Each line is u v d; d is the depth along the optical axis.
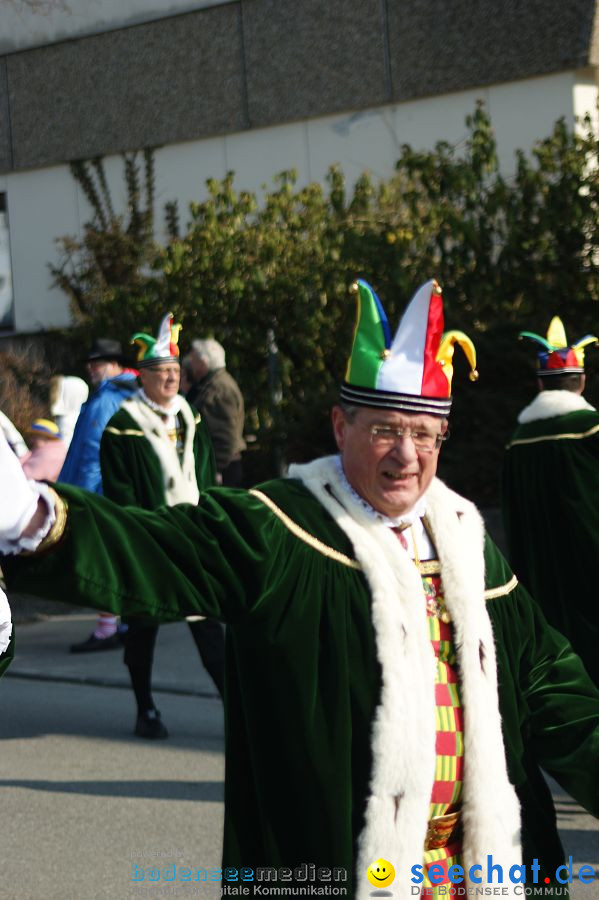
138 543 2.89
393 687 3.04
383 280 16.31
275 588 3.03
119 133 22.05
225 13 20.92
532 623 3.46
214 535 3.00
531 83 18.52
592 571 7.70
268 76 20.67
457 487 14.25
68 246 21.39
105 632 11.96
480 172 15.98
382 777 3.00
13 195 23.30
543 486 7.86
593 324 15.12
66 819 7.22
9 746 8.86
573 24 18.03
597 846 6.61
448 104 19.19
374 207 17.73
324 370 17.34
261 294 17.20
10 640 2.75
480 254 15.74
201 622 8.53
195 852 6.64
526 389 14.40
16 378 18.39
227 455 12.74
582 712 3.45
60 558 2.77
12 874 6.34
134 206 21.56
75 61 22.41
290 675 3.04
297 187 20.59
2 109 23.12
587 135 16.16
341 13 19.88
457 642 3.19
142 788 7.80
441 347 3.23
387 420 3.15
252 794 3.18
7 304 23.34
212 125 21.25
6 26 22.77
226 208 18.02
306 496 3.20
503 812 3.17
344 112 20.06
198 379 12.94
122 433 9.08
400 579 3.13
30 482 2.74
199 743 8.83
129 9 21.69
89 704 10.05
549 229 15.43
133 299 18.48
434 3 19.09
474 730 3.15
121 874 6.32
